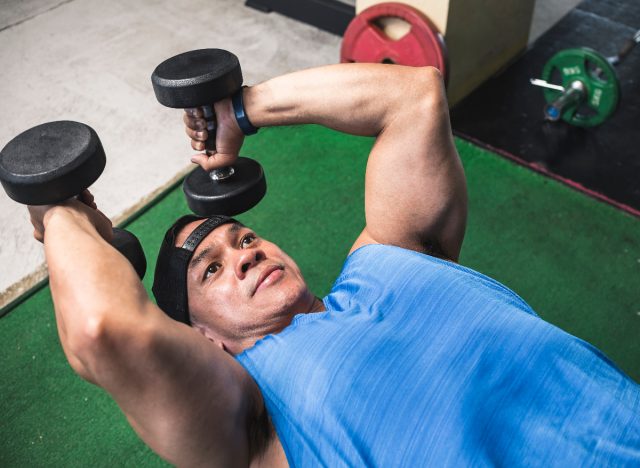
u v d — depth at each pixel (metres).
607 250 2.43
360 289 1.25
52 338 2.24
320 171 2.78
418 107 1.31
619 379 1.16
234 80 1.29
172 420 1.01
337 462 1.06
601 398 1.10
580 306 2.25
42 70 3.48
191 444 1.04
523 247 2.46
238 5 3.87
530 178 2.74
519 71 3.34
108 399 2.07
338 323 1.18
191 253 1.41
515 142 2.92
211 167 1.41
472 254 2.44
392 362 1.10
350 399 1.07
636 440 1.07
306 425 1.09
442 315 1.16
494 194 2.67
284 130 2.97
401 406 1.06
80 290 0.97
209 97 1.27
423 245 1.42
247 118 1.34
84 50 3.60
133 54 3.55
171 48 3.58
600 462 1.04
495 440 1.04
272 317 1.37
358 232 2.52
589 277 2.34
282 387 1.13
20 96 3.33
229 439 1.09
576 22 3.64
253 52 3.51
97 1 3.99
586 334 2.16
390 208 1.38
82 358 0.95
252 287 1.37
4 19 3.88
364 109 1.32
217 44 3.58
